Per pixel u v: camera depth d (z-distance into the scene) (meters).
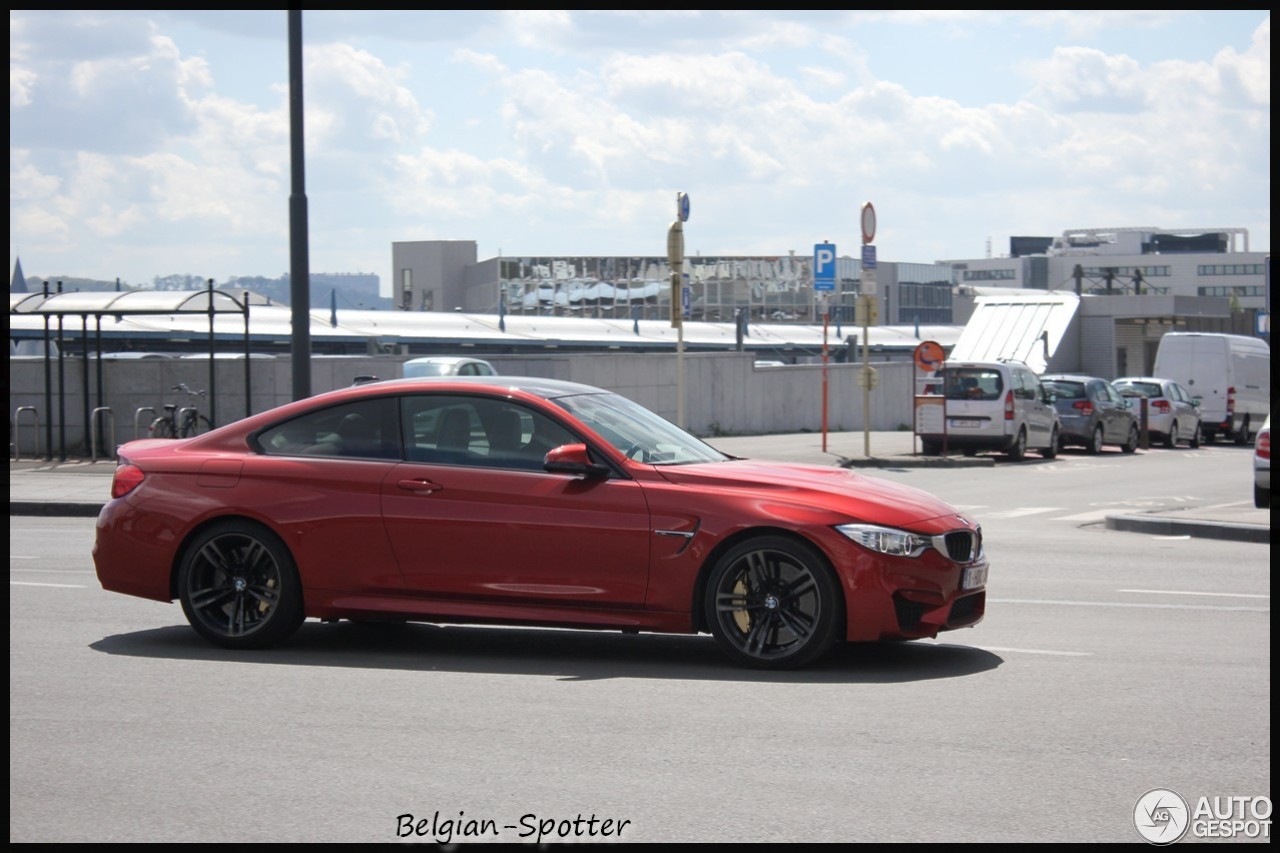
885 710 6.80
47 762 5.88
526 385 8.42
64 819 5.15
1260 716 6.68
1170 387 38.12
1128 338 53.41
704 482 7.81
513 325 64.56
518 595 7.91
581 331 66.81
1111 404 34.56
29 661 8.01
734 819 5.11
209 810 5.24
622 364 32.38
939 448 30.80
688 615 7.76
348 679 7.54
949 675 7.67
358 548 8.11
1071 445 34.84
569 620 7.88
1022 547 14.66
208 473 8.42
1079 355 52.75
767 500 7.69
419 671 7.76
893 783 5.55
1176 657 8.23
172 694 7.16
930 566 7.61
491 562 7.94
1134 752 6.02
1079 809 5.23
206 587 8.43
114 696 7.11
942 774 5.68
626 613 7.82
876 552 7.55
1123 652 8.40
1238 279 159.75
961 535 7.86
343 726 6.48
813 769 5.75
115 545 8.51
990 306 53.62
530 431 8.10
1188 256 162.12
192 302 23.83
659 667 7.88
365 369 26.88
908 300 123.94
